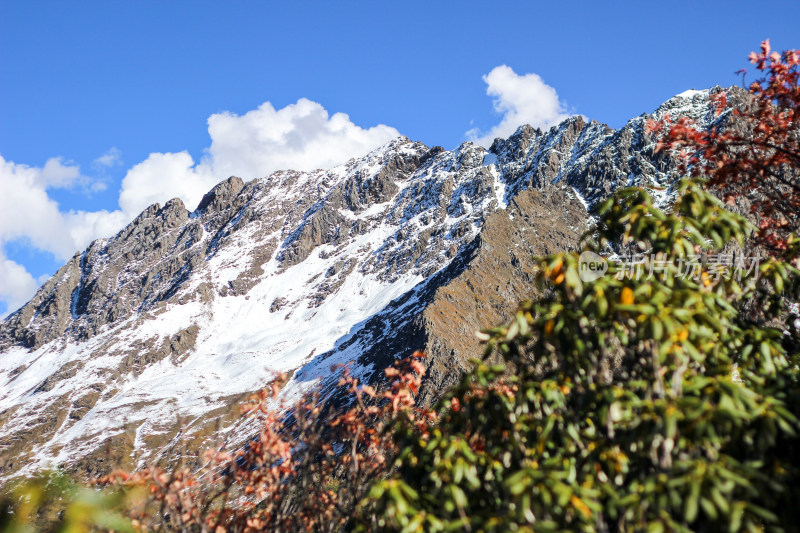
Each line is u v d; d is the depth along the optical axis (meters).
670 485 4.57
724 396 5.03
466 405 6.45
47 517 2.70
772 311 7.42
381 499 5.48
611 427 5.54
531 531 4.63
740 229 6.48
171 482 6.56
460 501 5.26
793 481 5.26
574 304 6.03
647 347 6.02
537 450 5.70
